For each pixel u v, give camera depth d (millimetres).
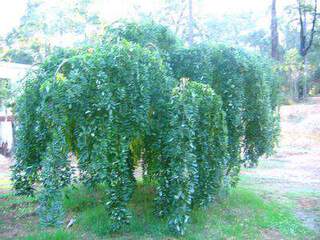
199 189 5344
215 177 5488
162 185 5102
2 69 16281
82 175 5676
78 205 6297
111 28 6645
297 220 6336
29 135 5676
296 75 25281
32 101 5648
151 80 5168
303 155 14500
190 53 6359
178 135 4820
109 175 4637
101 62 4762
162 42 6691
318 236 5641
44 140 5258
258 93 6691
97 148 4559
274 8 25641
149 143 5344
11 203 6898
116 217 4781
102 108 4637
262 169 11898
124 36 6488
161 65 5312
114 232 5152
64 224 5590
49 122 4742
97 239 5039
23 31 30141
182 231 4945
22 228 5559
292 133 18031
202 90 5418
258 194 8039
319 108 21109
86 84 4699
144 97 4902
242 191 7633
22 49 27625
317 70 29531
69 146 5152
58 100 4617
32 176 5688
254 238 5297
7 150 14047
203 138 5344
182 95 4953
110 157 4645
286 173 11242
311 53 29641
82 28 32094
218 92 6395
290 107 22172
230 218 6008
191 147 4879
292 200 7758
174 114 4910
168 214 5191
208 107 5391
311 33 27281
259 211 6477
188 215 5062
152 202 6230
